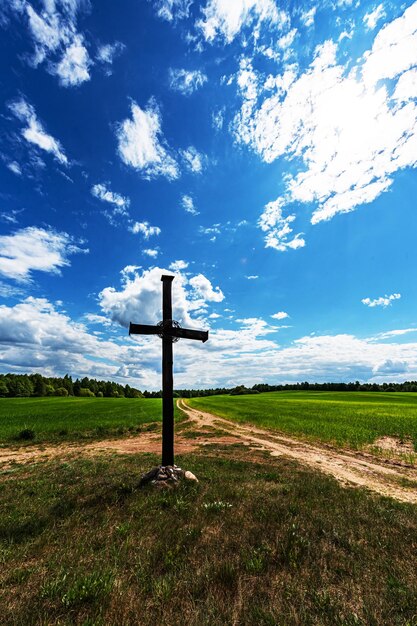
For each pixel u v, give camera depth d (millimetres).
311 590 3480
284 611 3152
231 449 15148
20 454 16000
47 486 8336
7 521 5785
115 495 6980
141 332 9109
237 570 3830
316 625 2951
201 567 3957
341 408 41375
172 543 4656
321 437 18578
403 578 3773
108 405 55125
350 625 2951
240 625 2967
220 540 4734
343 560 4191
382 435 18672
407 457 13609
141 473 9273
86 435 21812
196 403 70125
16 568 4078
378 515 5988
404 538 4934
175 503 6387
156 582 3633
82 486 8000
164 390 9031
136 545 4637
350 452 14906
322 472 10469
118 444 18500
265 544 4574
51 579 3771
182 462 11266
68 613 3178
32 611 3195
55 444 19031
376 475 10672
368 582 3699
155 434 22562
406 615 3131
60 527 5430
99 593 3428
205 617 3041
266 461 12133
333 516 5785
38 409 45719
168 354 9266
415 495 8336
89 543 4766
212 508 6035
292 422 25641
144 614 3107
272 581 3680
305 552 4371
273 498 6793
